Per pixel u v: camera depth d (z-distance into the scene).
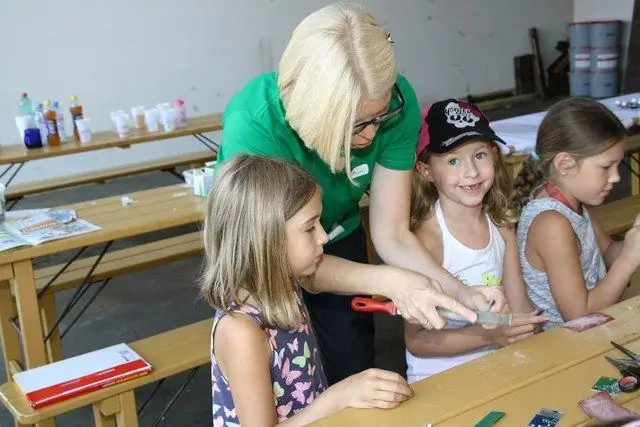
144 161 6.45
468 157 2.01
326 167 1.77
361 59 1.48
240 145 1.65
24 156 4.28
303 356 1.54
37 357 2.57
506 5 8.91
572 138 1.99
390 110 1.68
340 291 1.63
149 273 4.44
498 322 1.51
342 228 2.04
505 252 2.17
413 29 8.33
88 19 6.59
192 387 3.04
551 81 9.09
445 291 1.71
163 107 5.06
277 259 1.41
